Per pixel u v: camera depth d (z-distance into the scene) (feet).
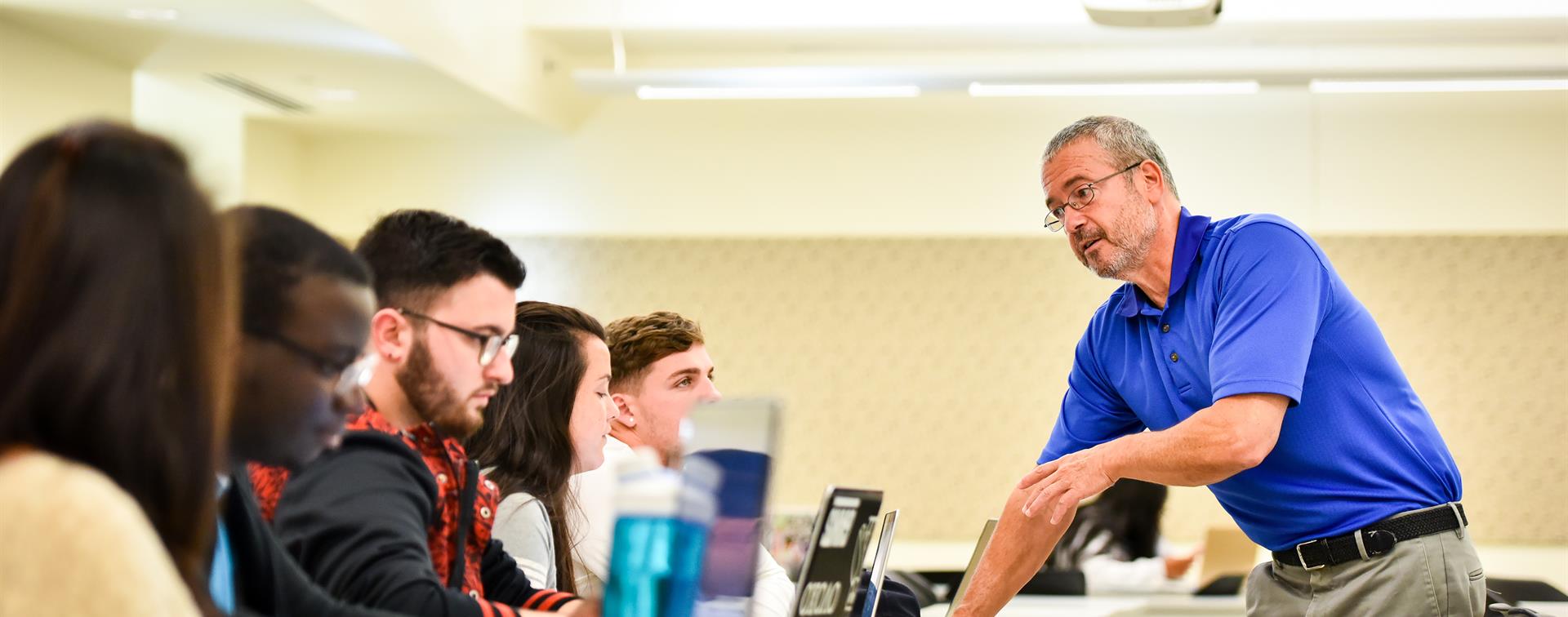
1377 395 8.04
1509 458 26.96
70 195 2.88
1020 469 28.32
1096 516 20.21
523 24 25.44
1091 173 8.26
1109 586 19.19
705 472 3.92
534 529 6.84
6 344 2.82
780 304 28.96
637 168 29.25
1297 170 27.37
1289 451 8.08
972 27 25.02
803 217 28.84
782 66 27.02
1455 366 27.17
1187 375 8.38
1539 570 26.30
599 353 7.59
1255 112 27.48
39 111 19.88
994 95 28.27
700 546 3.81
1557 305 26.91
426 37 21.67
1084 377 9.45
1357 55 26.16
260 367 3.92
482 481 6.17
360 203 29.58
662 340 8.96
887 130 28.71
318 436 4.12
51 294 2.84
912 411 28.66
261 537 4.38
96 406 2.85
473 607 4.84
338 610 4.47
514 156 29.40
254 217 4.03
